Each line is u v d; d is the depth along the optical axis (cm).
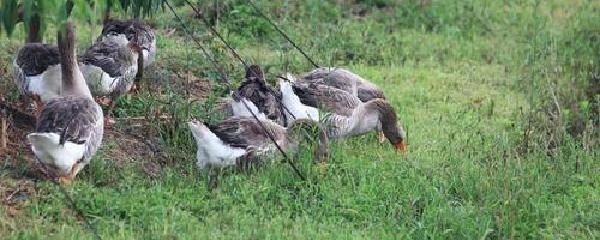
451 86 1922
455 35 2266
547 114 1670
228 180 1283
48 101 1288
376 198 1305
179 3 2105
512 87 1939
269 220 1214
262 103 1442
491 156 1463
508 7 2486
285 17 2184
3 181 1217
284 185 1318
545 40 2133
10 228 1110
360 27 2231
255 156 1311
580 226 1293
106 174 1277
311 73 1644
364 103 1549
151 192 1234
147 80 1664
